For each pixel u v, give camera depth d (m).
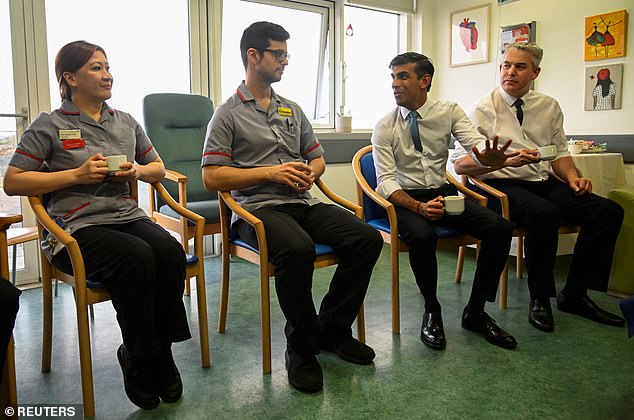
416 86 2.25
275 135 2.03
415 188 2.35
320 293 2.78
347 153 4.03
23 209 2.95
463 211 2.07
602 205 2.29
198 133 3.16
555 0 3.56
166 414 1.57
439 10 4.43
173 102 3.06
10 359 1.50
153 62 3.45
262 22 1.97
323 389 1.72
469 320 2.21
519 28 3.76
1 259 1.46
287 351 1.84
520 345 2.07
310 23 4.14
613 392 1.69
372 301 2.62
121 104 3.37
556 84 3.61
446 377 1.80
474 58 4.14
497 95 2.64
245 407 1.61
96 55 1.71
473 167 2.43
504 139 2.58
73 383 1.77
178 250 1.66
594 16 3.34
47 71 2.96
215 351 2.03
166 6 3.46
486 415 1.56
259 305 2.57
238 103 1.99
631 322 1.34
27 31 2.87
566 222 2.45
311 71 4.23
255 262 1.92
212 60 3.63
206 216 2.65
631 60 3.19
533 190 2.55
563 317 2.38
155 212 2.79
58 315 2.45
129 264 1.50
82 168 1.61
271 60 1.95
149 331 1.55
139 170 1.83
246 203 1.97
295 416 1.56
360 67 4.41
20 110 2.89
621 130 3.28
